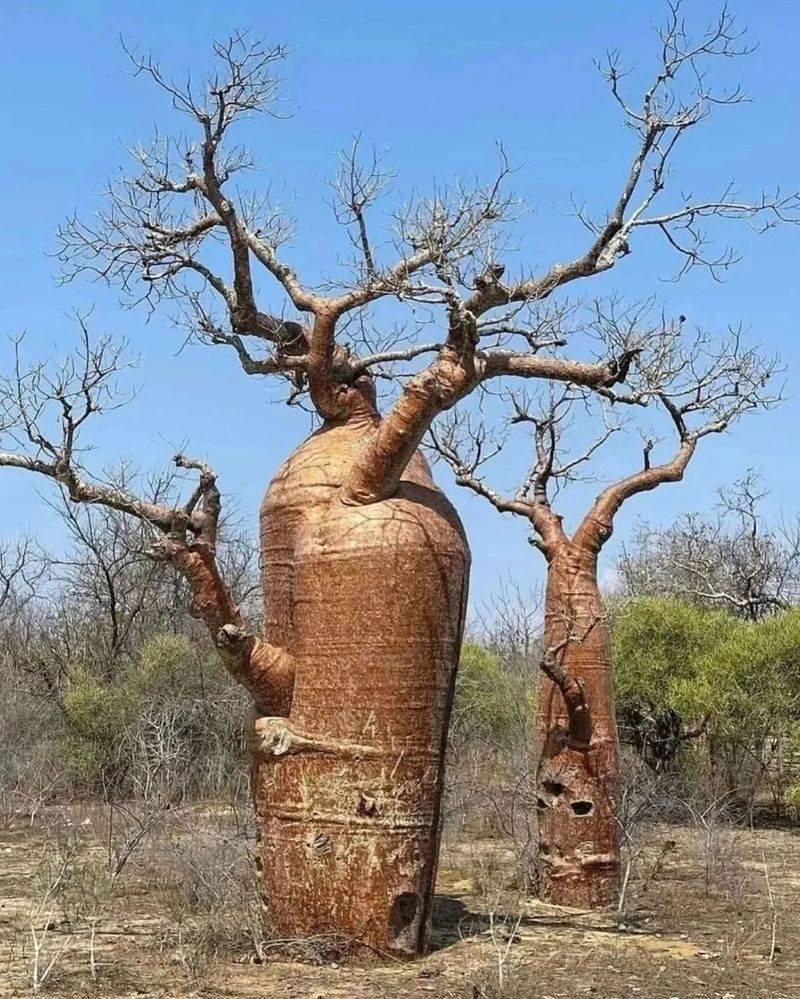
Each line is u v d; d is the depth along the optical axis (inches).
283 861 311.9
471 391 330.3
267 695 318.7
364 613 312.0
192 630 924.6
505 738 802.2
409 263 329.4
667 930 368.5
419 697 314.2
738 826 647.8
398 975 298.2
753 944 348.8
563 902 400.8
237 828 443.8
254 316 353.1
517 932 353.7
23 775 674.2
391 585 313.0
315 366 342.6
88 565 984.3
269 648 322.7
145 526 677.3
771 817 690.2
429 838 316.8
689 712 674.2
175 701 691.4
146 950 326.3
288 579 328.8
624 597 952.9
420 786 313.9
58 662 858.8
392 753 310.3
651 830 524.1
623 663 718.5
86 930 354.0
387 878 307.6
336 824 308.0
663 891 431.8
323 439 343.9
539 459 440.1
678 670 714.8
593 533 417.7
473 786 608.4
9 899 405.7
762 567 955.3
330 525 319.0
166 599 986.7
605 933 360.2
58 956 313.4
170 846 430.3
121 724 713.0
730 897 413.1
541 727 414.3
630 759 640.4
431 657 316.5
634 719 731.4
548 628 415.5
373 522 316.2
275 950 309.9
